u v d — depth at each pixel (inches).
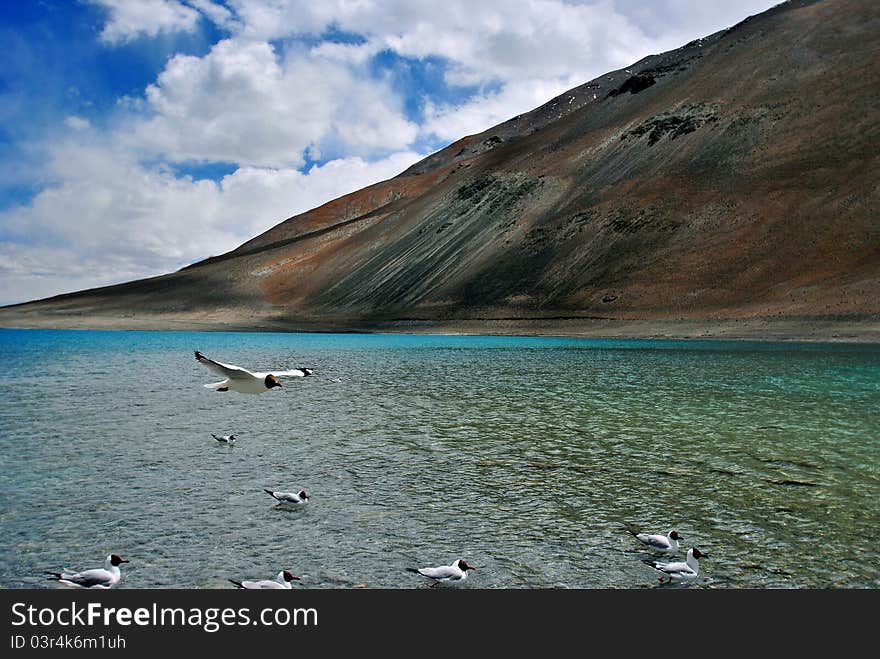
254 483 631.8
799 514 543.5
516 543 486.3
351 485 625.6
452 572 424.5
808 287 3019.2
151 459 722.8
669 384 1373.0
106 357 2353.6
